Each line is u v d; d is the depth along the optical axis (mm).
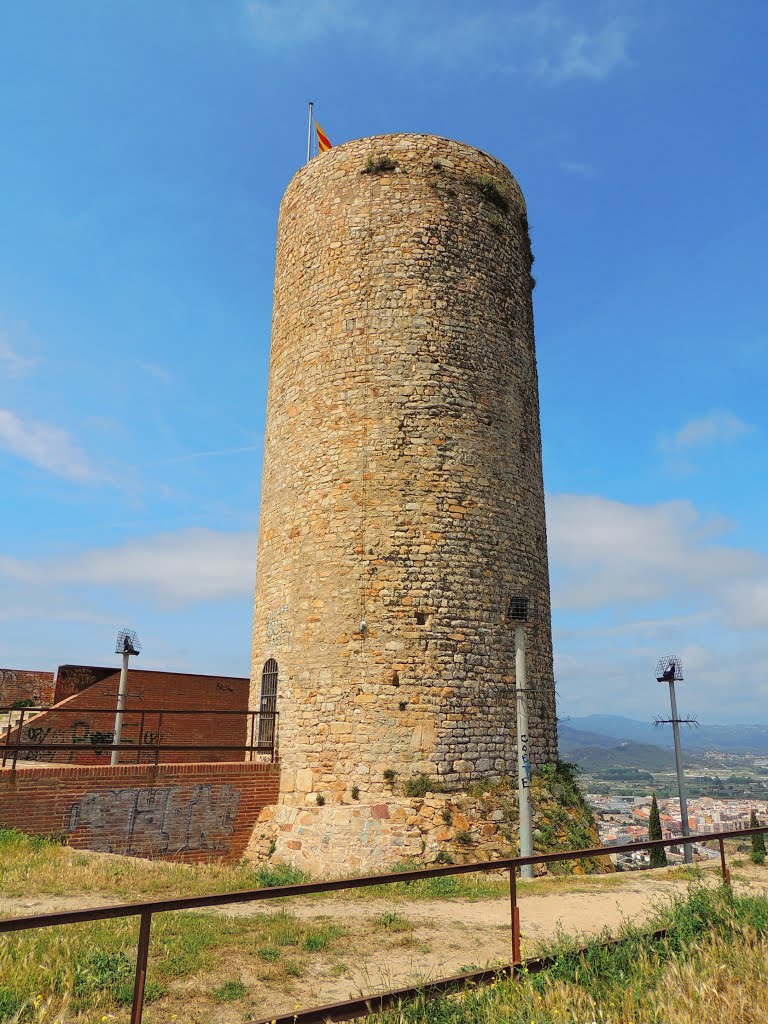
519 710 13719
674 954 6402
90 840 12898
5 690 25453
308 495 16703
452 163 18219
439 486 16016
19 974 5973
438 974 6895
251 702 17531
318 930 8406
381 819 13703
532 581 17047
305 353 17703
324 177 18594
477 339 17375
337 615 15445
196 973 6793
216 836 14344
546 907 10055
